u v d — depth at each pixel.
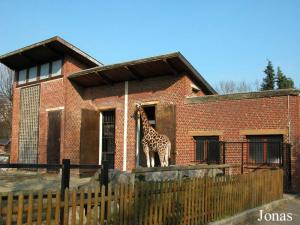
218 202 8.15
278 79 46.44
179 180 7.12
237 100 14.91
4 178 16.47
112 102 19.28
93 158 19.53
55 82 20.88
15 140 23.34
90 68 20.50
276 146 13.82
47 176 17.72
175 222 6.91
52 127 20.67
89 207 5.44
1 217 4.66
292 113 13.66
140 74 17.84
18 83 23.66
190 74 16.72
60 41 19.33
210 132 15.40
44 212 5.34
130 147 18.08
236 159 14.63
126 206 5.95
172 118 16.55
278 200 10.98
